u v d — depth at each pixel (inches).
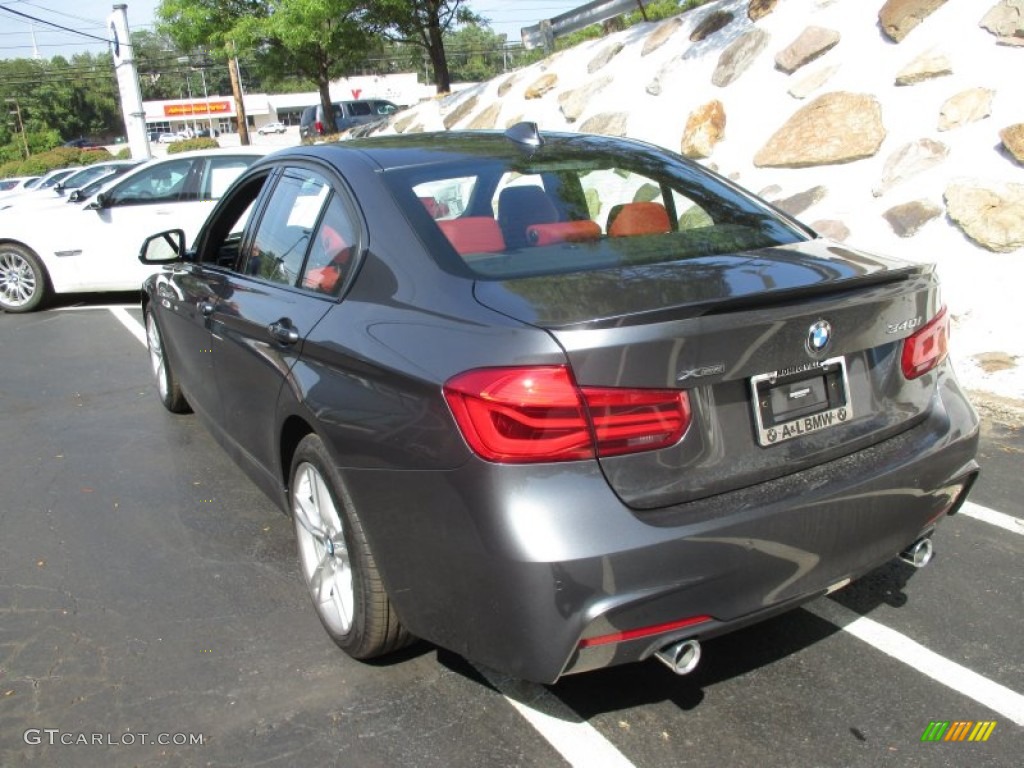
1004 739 106.7
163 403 239.0
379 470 105.4
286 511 141.4
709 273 108.1
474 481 94.2
